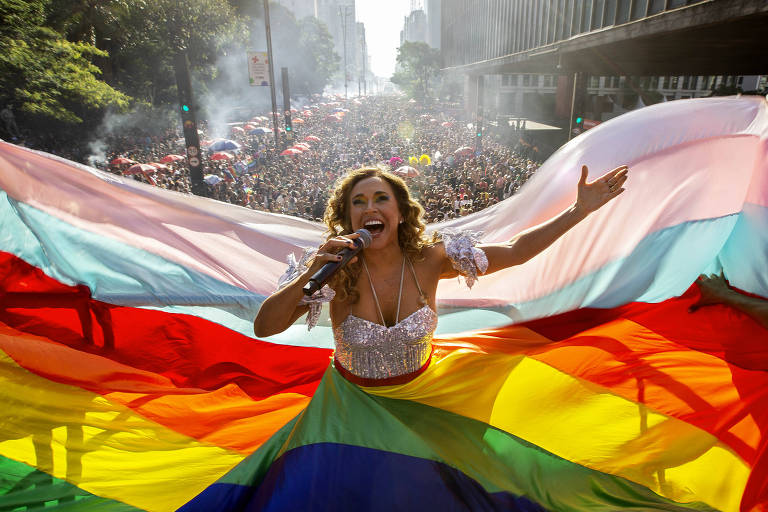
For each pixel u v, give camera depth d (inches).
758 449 93.1
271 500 81.3
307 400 121.8
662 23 712.4
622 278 128.6
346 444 87.1
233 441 103.8
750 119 117.3
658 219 127.9
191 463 96.3
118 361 134.0
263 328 87.3
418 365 98.1
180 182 794.2
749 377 104.1
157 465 95.0
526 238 104.0
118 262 144.9
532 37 1519.4
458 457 89.7
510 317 136.9
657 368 108.3
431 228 169.0
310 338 146.1
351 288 94.7
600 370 109.8
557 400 103.3
